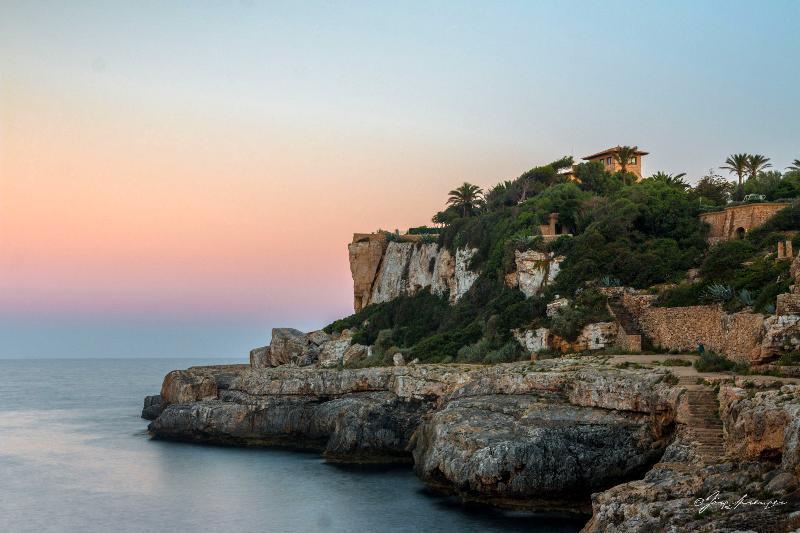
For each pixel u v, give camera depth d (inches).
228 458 3346.5
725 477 1498.5
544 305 3437.5
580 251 3548.2
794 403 1467.8
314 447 3523.6
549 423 2230.6
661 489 1539.1
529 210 4212.6
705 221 3671.3
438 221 5964.6
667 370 2233.0
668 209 3698.3
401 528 2113.7
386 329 4586.6
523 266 3737.7
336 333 4987.7
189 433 3855.8
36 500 2603.3
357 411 3176.7
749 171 4630.9
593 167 5009.8
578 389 2332.7
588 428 2158.0
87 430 4384.8
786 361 1925.4
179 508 2461.9
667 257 3395.7
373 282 5516.7
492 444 2210.9
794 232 3191.4
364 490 2625.5
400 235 5580.7
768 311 2241.6
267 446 3627.0
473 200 5315.0
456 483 2276.1
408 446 2999.5
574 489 2123.5
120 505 2518.5
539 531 2023.9
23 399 6894.7
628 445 2097.7
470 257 4343.0
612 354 2837.1
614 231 3597.4
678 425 1884.8
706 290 2888.8
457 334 3708.2
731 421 1651.1
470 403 2576.3
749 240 3262.8
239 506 2459.4
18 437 4097.0
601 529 1549.0
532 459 2144.4
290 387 3673.7
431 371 3154.5
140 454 3489.2
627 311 3125.0
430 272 4852.4
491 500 2246.6
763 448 1488.7
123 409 5792.3
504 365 2822.3
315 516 2300.7
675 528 1343.5
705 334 2620.6
